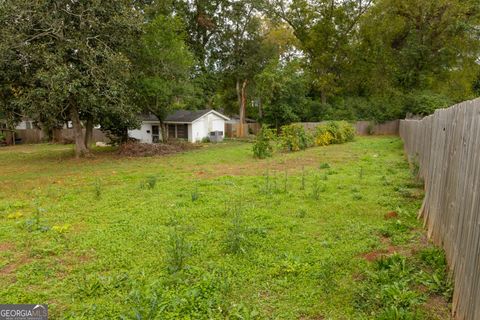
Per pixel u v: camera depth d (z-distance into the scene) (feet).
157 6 71.05
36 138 94.63
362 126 91.97
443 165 14.01
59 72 41.47
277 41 103.55
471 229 8.81
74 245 15.31
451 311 9.45
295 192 24.41
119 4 47.11
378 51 98.37
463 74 89.56
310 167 37.14
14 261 13.89
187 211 20.27
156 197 24.23
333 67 107.96
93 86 46.24
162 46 59.77
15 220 19.72
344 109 96.27
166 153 58.44
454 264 10.52
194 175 34.17
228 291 10.94
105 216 19.88
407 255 13.17
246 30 102.06
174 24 61.72
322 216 18.63
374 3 98.37
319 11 105.91
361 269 12.20
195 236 16.03
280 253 13.84
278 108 84.79
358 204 20.77
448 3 81.61
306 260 13.15
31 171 42.06
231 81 112.57
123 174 36.65
